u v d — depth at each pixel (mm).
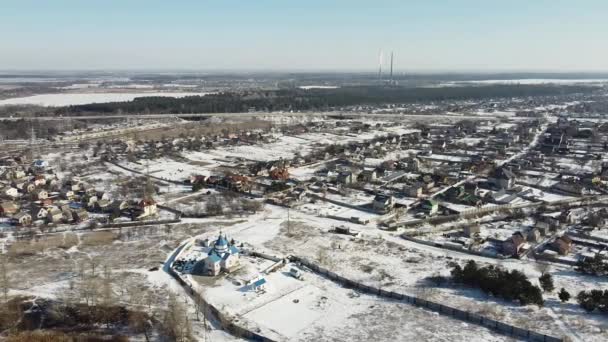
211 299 93188
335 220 143750
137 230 133125
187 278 102062
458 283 99938
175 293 95375
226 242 111312
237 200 162500
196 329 82000
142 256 114500
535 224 134000
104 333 80938
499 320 84312
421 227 137375
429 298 92812
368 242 124375
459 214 146750
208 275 104375
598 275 102875
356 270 106750
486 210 151125
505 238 127125
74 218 141250
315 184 185250
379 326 83812
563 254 115562
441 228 136250
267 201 162500
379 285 99125
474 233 129250
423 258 113938
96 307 88312
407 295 93688
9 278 101000
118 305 89500
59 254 115438
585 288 96375
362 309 90312
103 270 105625
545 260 113000
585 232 130250
